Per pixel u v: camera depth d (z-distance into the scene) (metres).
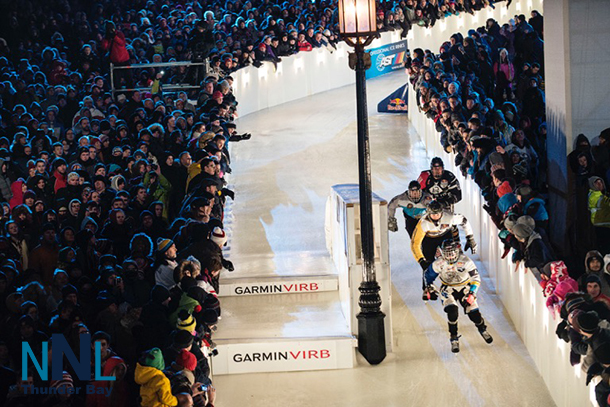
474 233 13.33
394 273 12.27
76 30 21.52
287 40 23.67
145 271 9.89
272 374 9.84
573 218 10.67
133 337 9.02
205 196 11.37
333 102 23.91
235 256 12.49
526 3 26.77
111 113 16.72
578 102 10.54
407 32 25.84
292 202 15.19
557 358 8.74
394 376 9.65
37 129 16.00
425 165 17.20
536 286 9.56
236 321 10.53
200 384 7.95
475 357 10.01
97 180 12.55
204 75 18.56
